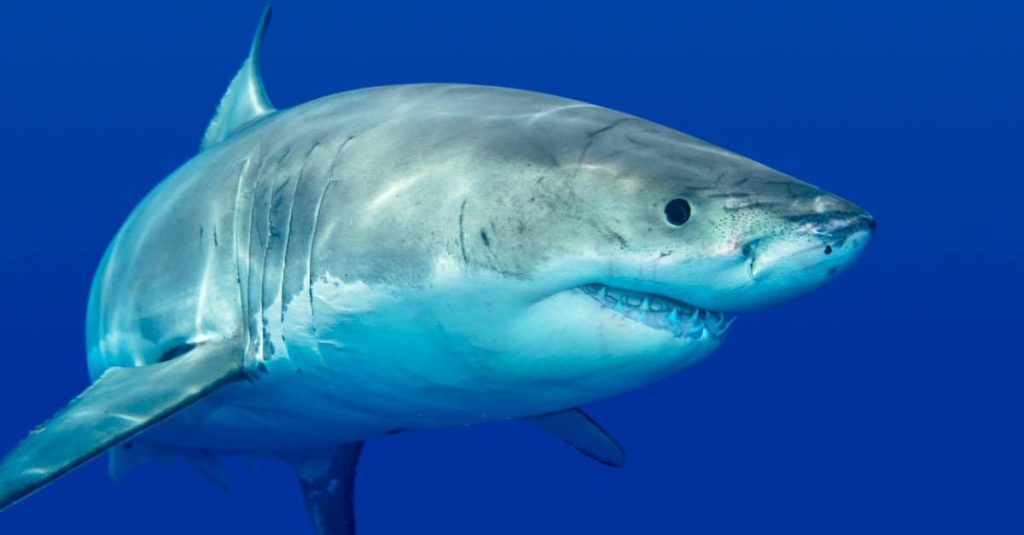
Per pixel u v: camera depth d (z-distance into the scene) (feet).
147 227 16.06
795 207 11.07
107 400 13.35
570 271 11.52
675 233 11.21
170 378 13.61
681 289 11.28
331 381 13.61
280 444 16.42
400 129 13.28
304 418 14.78
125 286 15.99
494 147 12.45
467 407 13.57
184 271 14.73
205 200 14.82
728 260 11.03
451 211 12.15
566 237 11.54
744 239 10.98
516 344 12.06
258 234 13.83
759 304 11.28
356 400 13.87
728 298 11.23
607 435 19.58
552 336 11.92
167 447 18.45
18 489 11.94
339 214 12.94
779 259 10.91
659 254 11.19
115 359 16.39
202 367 13.71
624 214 11.43
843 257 10.94
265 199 13.88
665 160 11.85
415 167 12.67
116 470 19.60
